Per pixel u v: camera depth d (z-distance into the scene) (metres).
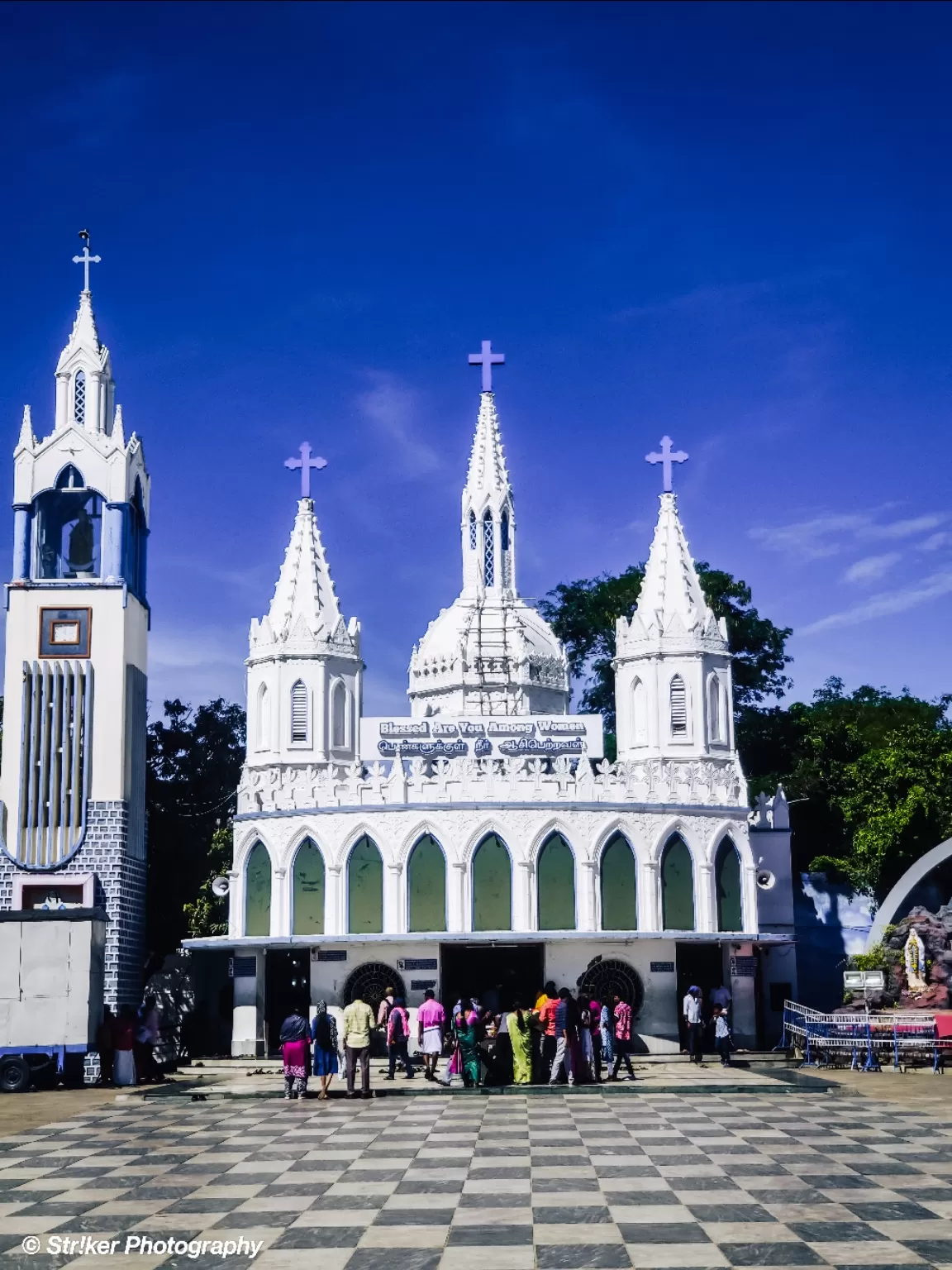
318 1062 38.41
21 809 53.28
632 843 51.97
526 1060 39.16
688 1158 24.58
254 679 62.59
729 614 80.12
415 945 50.62
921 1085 38.47
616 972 50.84
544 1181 22.53
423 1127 29.80
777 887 59.91
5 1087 41.28
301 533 64.19
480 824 51.28
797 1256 17.19
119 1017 44.31
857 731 76.00
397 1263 17.33
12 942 42.47
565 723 55.22
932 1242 17.83
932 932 52.81
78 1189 22.42
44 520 57.22
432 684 70.75
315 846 52.25
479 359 73.62
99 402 57.41
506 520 72.62
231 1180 23.09
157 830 66.44
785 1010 51.19
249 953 52.34
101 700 54.25
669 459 64.94
